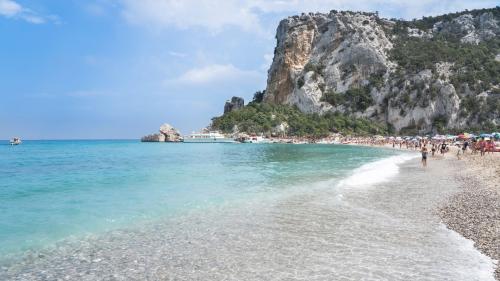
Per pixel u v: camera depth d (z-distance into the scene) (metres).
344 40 199.62
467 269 11.72
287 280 11.12
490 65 164.38
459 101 152.12
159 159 58.53
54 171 39.84
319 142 141.25
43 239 15.04
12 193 25.25
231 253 13.40
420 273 11.47
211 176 34.50
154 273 11.75
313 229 16.22
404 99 163.75
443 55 172.50
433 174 35.31
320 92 191.00
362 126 165.88
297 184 28.86
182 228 16.56
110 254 13.38
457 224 16.58
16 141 156.62
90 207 20.75
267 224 17.05
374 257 12.84
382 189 26.30
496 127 142.75
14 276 11.54
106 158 61.88
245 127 171.50
